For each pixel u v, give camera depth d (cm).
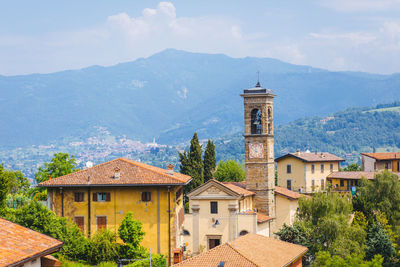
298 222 8988
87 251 7056
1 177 7662
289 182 14562
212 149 13412
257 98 9875
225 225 8862
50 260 5450
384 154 15150
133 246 7269
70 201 7931
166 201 7781
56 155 11450
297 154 14438
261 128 9894
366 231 9888
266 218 9431
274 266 5731
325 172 14650
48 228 6888
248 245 6241
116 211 7831
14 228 4906
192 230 8944
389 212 10456
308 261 8500
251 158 9906
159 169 8912
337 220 8831
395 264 9025
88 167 8362
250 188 9906
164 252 7731
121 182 7769
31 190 11925
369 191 10844
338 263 6012
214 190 8888
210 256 5741
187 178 8606
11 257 4262
